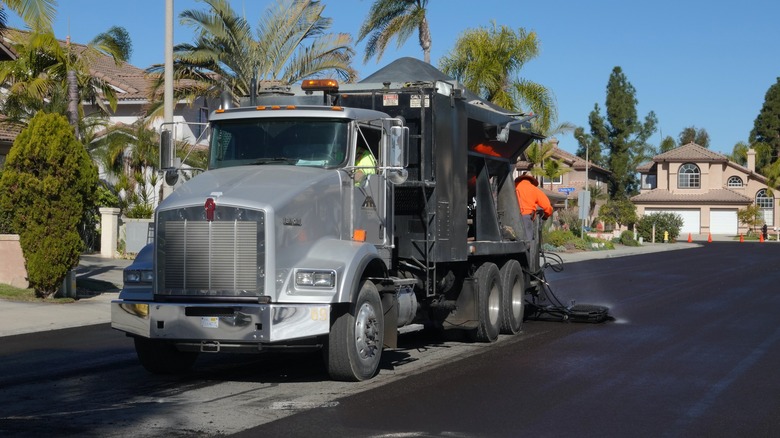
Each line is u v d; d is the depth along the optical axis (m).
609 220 72.88
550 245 45.59
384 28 35.22
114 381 10.00
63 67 29.30
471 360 11.60
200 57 29.86
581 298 21.05
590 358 11.83
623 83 94.62
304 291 9.27
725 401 9.07
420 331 14.84
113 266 24.95
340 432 7.53
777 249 53.91
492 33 36.62
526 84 36.81
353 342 9.66
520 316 14.54
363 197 10.61
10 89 30.59
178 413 8.23
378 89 11.98
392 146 10.37
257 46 30.16
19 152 17.41
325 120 10.55
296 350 9.57
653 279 27.56
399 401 8.85
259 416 8.11
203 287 9.33
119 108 39.34
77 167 17.77
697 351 12.51
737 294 22.14
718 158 84.50
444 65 36.88
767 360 11.72
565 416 8.29
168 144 11.21
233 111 10.79
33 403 8.72
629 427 7.91
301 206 9.59
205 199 9.36
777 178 83.12
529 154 39.31
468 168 14.12
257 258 9.20
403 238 11.82
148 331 9.38
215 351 9.48
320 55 30.83
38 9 19.14
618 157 93.56
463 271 13.25
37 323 15.20
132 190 31.39
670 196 85.38
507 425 7.88
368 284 10.04
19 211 17.52
